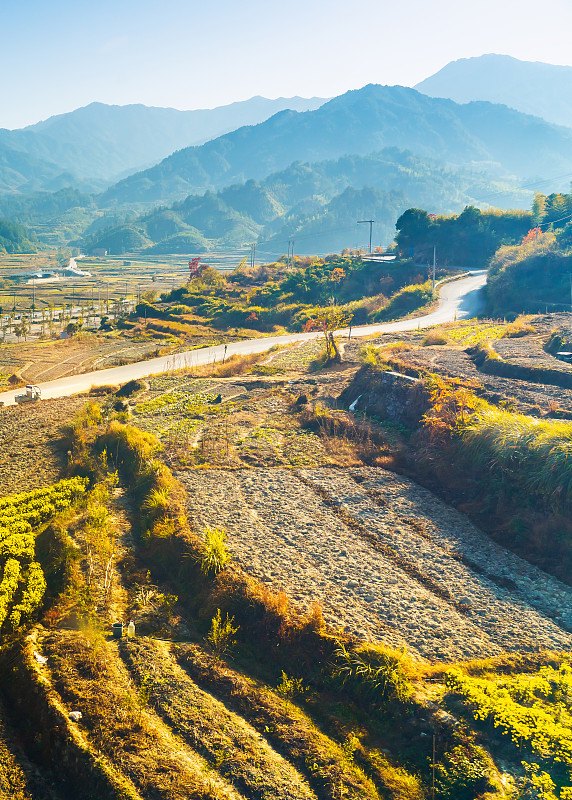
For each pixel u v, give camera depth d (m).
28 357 73.50
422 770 14.42
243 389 46.22
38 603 21.06
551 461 23.86
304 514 25.59
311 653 17.81
